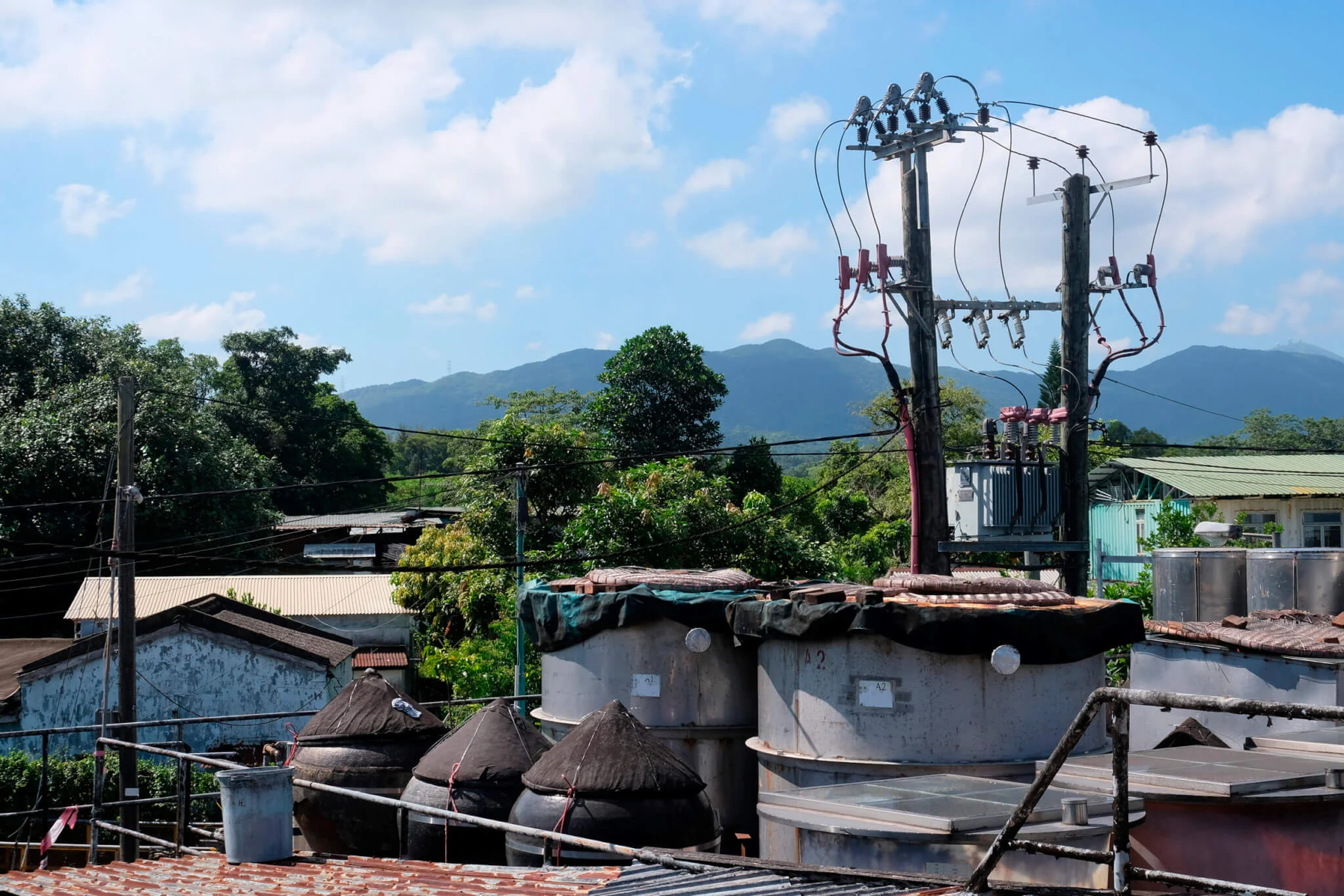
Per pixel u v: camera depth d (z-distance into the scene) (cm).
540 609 1377
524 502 2328
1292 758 872
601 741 1033
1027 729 1080
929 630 1061
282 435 6638
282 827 1029
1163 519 2695
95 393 4581
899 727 1080
